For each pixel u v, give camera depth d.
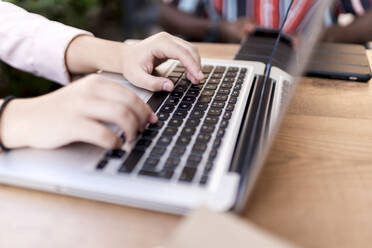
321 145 0.40
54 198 0.32
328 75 0.58
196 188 0.29
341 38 1.03
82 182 0.31
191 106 0.44
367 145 0.40
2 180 0.33
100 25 2.13
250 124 0.39
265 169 0.36
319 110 0.49
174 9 1.19
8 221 0.30
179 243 0.23
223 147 0.35
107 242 0.28
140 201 0.30
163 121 0.40
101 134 0.34
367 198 0.32
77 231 0.29
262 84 0.50
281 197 0.32
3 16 0.60
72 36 0.58
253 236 0.23
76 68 0.57
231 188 0.29
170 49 0.52
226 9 1.12
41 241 0.28
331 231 0.29
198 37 1.16
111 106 0.35
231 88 0.49
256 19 1.05
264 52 0.64
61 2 1.42
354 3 1.03
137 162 0.33
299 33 0.60
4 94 1.23
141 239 0.28
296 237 0.28
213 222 0.24
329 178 0.35
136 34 2.14
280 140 0.41
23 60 0.58
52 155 0.34
